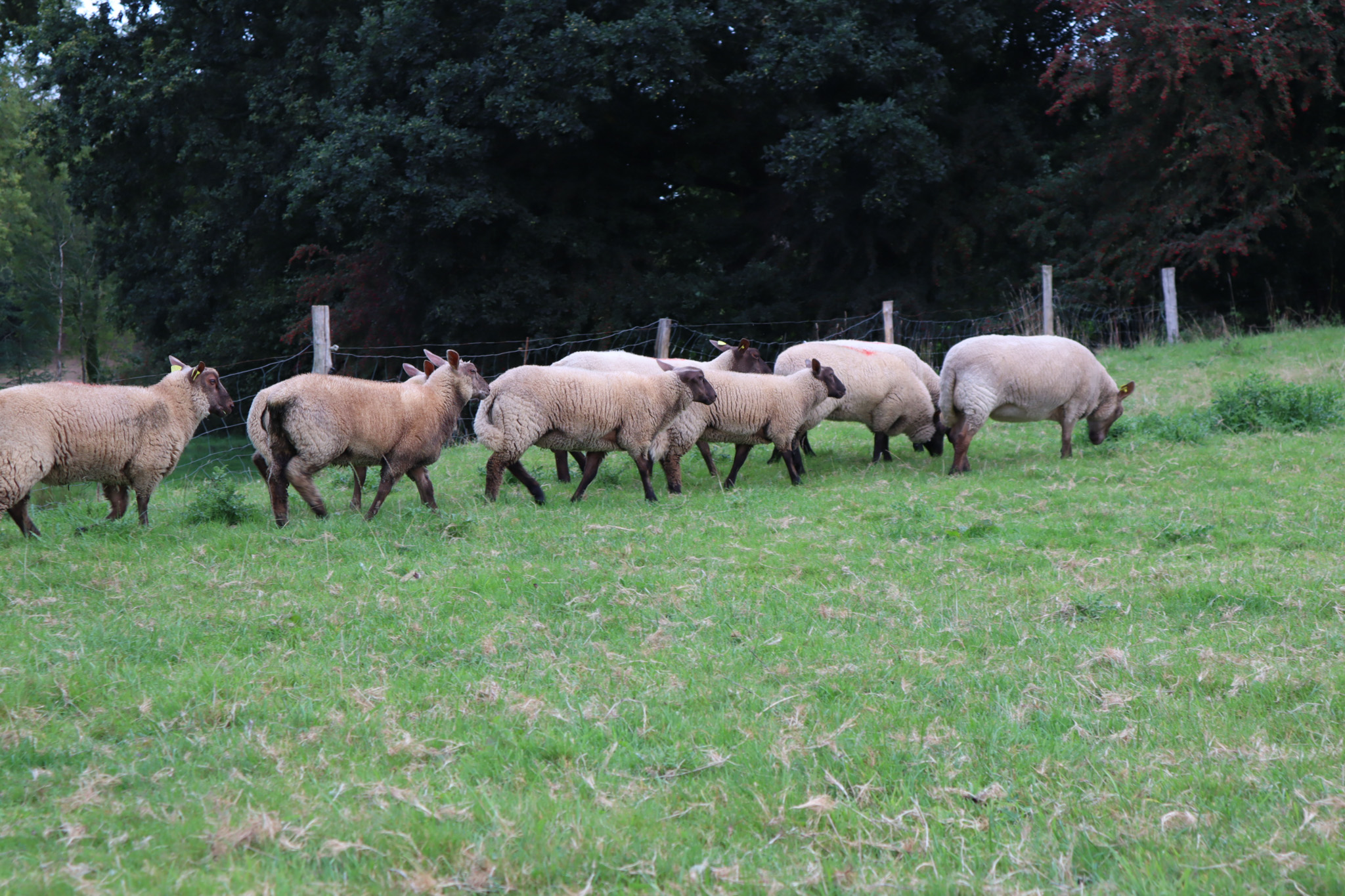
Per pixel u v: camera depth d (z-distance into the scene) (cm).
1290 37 2080
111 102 2309
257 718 458
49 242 4094
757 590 664
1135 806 380
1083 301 2256
